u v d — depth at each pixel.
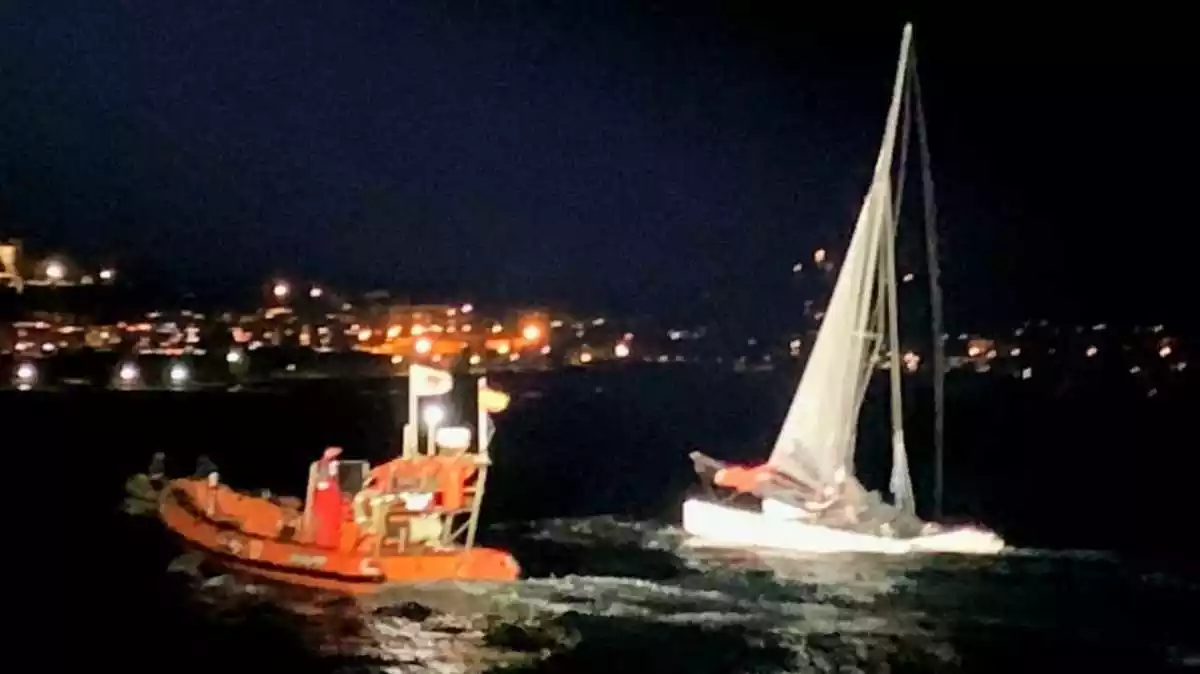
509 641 29.69
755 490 39.31
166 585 33.09
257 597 32.09
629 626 30.81
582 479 57.78
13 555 36.44
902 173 40.84
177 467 57.16
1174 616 32.25
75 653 28.67
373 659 28.41
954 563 37.19
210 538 34.75
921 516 49.34
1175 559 38.75
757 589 34.09
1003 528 45.91
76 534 39.16
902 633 30.56
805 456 39.03
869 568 36.28
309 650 28.83
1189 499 54.91
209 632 29.94
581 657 28.67
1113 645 29.86
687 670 27.97
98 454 61.25
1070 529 45.62
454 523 43.16
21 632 30.12
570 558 37.22
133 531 39.31
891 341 39.72
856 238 40.28
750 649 29.48
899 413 39.41
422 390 32.59
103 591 32.81
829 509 38.38
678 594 33.53
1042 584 35.06
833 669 28.20
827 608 32.38
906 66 40.97
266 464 60.75
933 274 42.69
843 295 39.91
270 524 34.56
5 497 46.31
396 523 32.06
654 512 47.19
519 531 41.97
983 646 30.11
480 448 32.47
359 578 31.42
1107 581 35.50
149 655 28.48
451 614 31.28
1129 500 54.38
